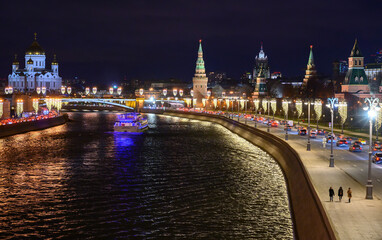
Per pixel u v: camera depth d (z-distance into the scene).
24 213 70.88
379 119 107.25
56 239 60.34
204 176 96.75
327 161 88.06
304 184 69.19
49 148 144.62
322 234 47.91
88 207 73.88
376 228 47.78
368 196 59.19
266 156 122.00
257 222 65.38
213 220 66.56
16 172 103.12
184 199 78.00
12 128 184.75
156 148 145.25
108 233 62.19
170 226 64.38
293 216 67.56
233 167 106.19
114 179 95.31
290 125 172.62
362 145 112.75
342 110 141.75
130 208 73.12
